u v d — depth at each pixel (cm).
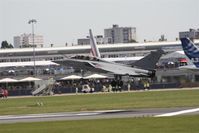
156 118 9938
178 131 8050
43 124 9825
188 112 11212
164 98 17400
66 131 8556
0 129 9275
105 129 8619
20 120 11131
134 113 11556
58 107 14962
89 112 12475
